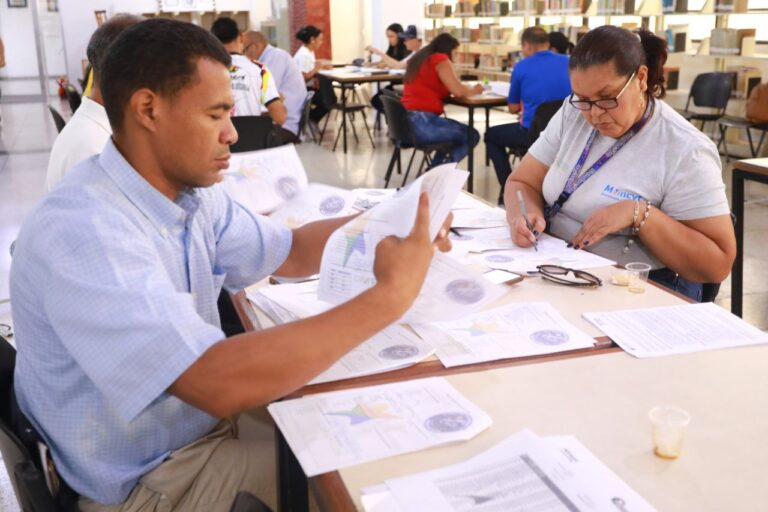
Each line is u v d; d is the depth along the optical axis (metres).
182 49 1.12
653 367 1.31
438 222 1.23
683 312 1.55
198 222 1.40
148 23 1.14
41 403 1.23
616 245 2.04
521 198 2.13
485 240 2.07
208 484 1.34
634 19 7.58
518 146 5.26
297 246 1.61
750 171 2.94
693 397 1.20
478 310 1.57
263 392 1.03
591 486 0.95
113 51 1.14
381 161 6.90
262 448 1.40
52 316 1.07
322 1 11.45
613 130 1.95
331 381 1.27
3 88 12.73
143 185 1.21
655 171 1.97
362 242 1.31
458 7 9.73
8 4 12.41
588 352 1.38
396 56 9.57
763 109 5.85
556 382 1.26
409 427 1.11
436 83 5.78
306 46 8.74
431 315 1.45
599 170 2.05
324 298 1.34
